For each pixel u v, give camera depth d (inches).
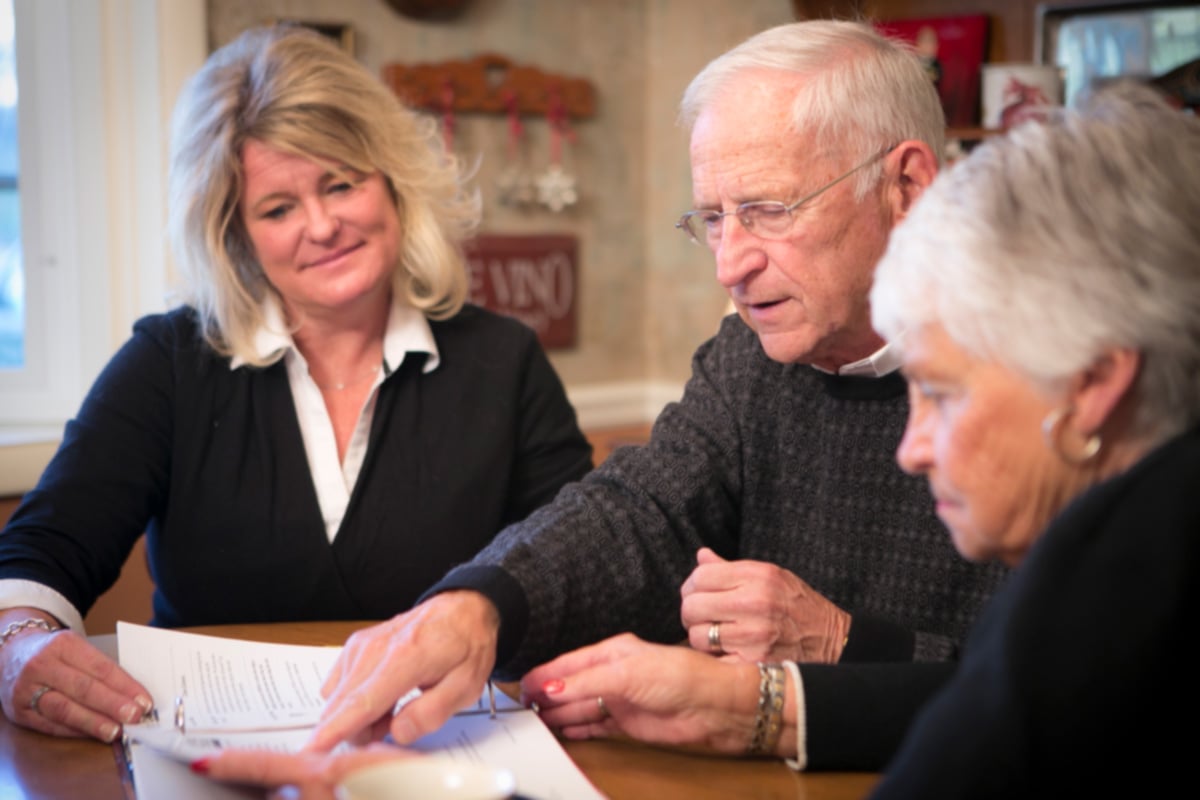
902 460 36.3
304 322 69.6
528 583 51.2
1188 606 28.0
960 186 34.1
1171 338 30.9
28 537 61.8
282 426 68.7
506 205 124.0
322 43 69.7
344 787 34.6
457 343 73.5
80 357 105.8
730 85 53.5
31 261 105.3
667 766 44.0
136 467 66.7
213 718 45.0
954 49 101.2
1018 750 27.9
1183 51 90.4
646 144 133.6
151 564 70.7
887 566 56.9
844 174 52.3
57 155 104.4
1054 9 96.7
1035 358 31.7
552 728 47.2
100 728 46.2
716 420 62.1
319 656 51.8
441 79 116.8
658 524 58.2
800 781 42.7
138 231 105.5
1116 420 32.3
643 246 134.9
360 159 66.9
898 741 42.8
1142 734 27.8
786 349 55.1
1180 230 31.1
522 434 74.3
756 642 48.8
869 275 53.8
